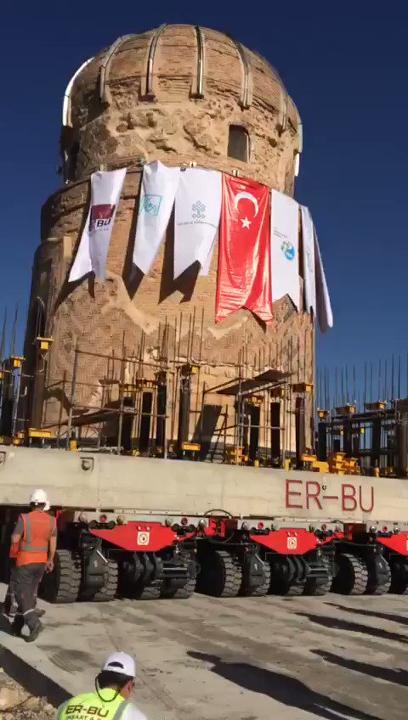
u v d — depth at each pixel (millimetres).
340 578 16578
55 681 7340
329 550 16250
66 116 26766
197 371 20078
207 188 23234
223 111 24922
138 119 24531
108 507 15180
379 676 8641
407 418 22562
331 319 26578
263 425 23062
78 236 24469
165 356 22031
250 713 7004
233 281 23219
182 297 22922
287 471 17516
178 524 14172
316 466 21391
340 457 22734
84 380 22750
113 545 13852
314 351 26078
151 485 15719
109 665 4043
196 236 22719
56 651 9109
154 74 24688
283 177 26656
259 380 21250
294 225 25281
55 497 14688
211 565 15211
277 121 26375
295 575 15383
